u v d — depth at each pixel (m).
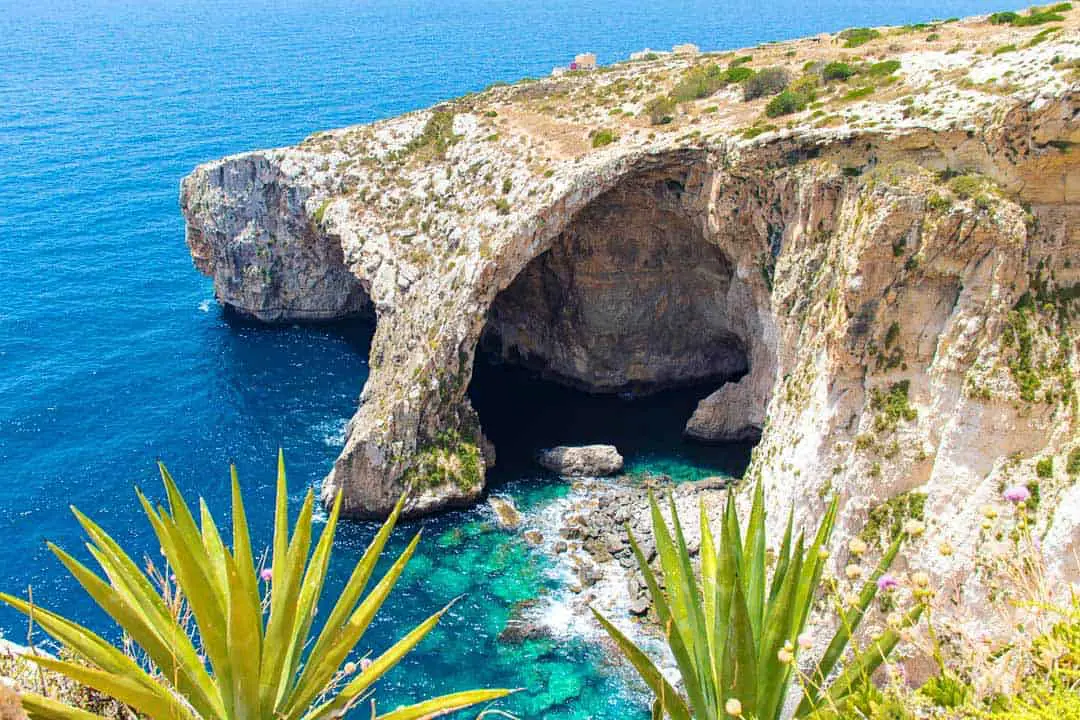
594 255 67.12
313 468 59.03
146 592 10.96
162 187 125.25
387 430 55.06
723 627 11.34
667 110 67.44
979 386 38.16
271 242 80.81
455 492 55.59
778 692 11.42
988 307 38.50
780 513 46.09
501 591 47.47
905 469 40.59
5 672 11.30
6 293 87.25
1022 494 10.60
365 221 72.38
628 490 56.66
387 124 83.81
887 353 41.56
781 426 49.09
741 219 55.66
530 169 64.06
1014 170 38.78
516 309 74.00
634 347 70.50
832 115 51.19
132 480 57.03
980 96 43.91
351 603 11.48
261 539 51.38
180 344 77.88
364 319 84.50
